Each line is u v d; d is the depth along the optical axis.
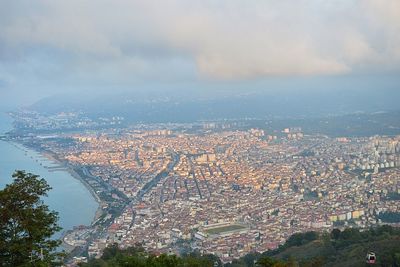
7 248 39.41
